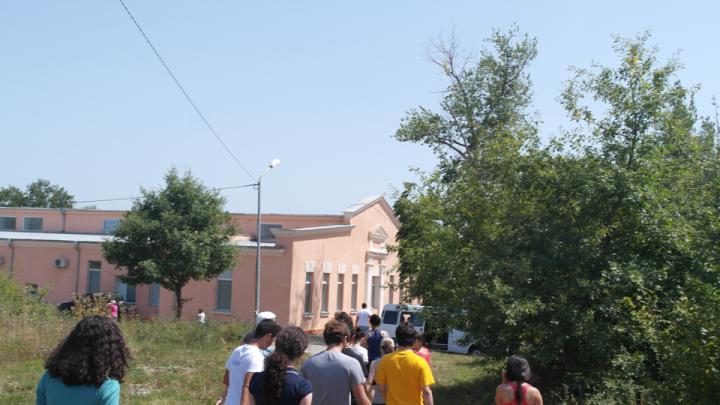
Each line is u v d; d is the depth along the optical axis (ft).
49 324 62.34
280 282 112.06
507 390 20.92
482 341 44.55
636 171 40.98
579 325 38.96
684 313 27.22
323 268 122.42
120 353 13.05
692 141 46.57
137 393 44.34
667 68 42.52
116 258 99.86
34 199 320.70
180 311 101.14
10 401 40.01
